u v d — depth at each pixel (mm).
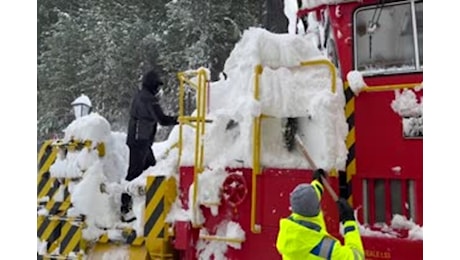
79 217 5594
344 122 4242
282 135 4336
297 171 4180
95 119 5984
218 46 18266
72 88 20750
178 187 4902
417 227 3936
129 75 19938
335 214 3990
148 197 4996
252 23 18516
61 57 21188
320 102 4152
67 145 5934
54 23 23828
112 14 21703
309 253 3227
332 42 4938
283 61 4477
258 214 4273
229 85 4805
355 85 4281
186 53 18328
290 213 4133
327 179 4055
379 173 4148
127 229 5254
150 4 21594
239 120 4441
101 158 5969
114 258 5316
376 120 4223
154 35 19828
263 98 4320
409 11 4434
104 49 20469
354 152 4258
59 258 5617
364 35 4594
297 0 5281
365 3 4598
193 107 11703
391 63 4457
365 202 4184
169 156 5312
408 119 4109
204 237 4527
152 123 6035
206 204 4512
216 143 4629
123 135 6562
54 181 6039
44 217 5840
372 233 4059
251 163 4309
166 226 4855
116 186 5801
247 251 4309
